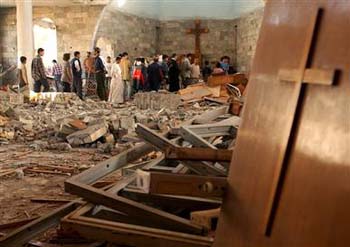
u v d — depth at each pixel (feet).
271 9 8.09
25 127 31.53
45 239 11.49
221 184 8.18
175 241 8.51
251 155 7.75
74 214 9.91
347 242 5.48
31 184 18.25
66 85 54.60
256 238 7.02
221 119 24.44
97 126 28.66
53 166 21.45
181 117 37.45
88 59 57.31
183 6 80.79
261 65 8.05
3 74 69.97
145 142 15.21
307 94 6.61
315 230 5.99
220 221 8.13
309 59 6.64
